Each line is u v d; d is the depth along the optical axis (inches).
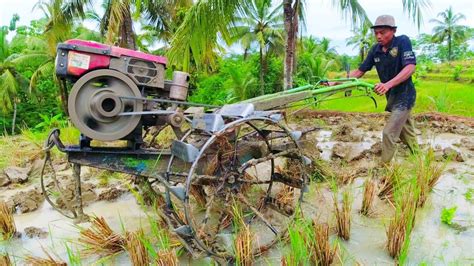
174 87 139.0
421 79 1205.7
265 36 952.9
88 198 181.6
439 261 121.0
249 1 375.6
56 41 618.2
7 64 888.3
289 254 117.0
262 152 141.9
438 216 150.5
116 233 143.3
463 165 208.4
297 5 487.5
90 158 132.8
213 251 121.0
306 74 969.5
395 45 177.0
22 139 341.4
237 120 124.9
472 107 576.7
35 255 135.0
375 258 125.8
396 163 180.9
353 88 174.4
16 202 176.6
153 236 142.6
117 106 128.3
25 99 976.9
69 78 128.0
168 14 687.1
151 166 136.5
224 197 134.5
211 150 135.2
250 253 121.0
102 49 127.0
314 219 147.2
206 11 347.6
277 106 156.3
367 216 153.6
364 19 474.9
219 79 846.5
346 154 220.7
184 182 137.9
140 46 797.9
